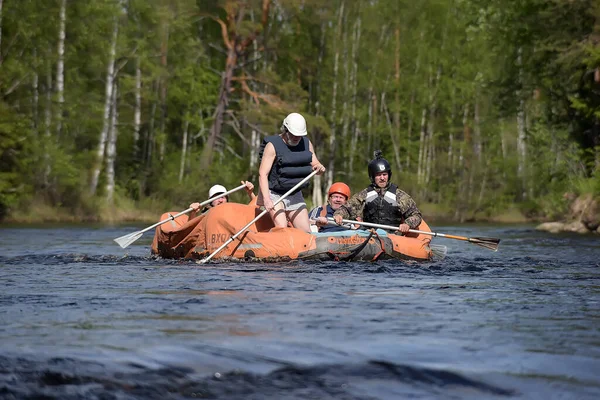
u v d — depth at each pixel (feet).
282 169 76.23
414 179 385.09
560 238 150.82
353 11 386.73
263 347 29.89
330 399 23.47
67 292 48.44
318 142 383.45
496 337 32.24
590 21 211.61
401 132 419.95
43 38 282.36
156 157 358.23
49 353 28.84
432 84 411.95
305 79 390.83
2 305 42.01
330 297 45.65
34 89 283.79
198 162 338.54
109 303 42.75
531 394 23.86
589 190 199.41
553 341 31.40
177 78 347.97
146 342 30.83
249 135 378.53
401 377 25.61
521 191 363.15
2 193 244.42
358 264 70.74
